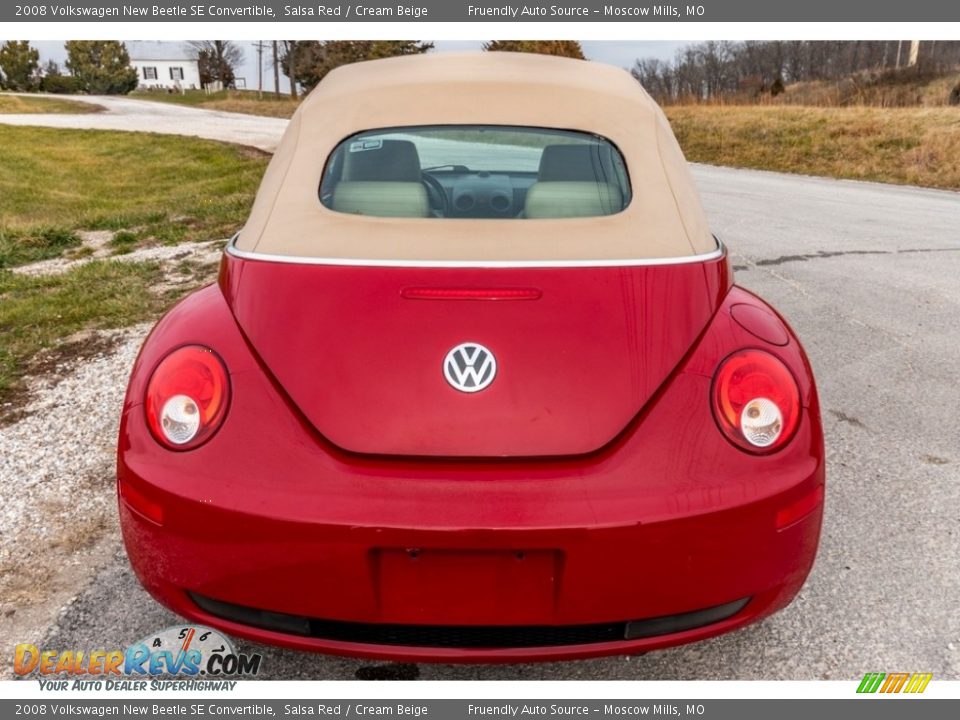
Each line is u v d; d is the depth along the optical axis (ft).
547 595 5.82
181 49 325.62
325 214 7.30
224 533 5.76
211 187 55.42
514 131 8.00
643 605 5.82
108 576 8.71
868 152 61.05
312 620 6.00
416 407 5.84
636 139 8.05
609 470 5.74
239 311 6.50
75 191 59.41
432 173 8.16
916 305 19.26
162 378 6.16
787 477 5.98
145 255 27.30
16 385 14.19
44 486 10.61
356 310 6.24
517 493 5.63
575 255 6.76
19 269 27.43
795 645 7.77
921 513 9.98
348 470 5.72
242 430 5.92
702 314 6.50
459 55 10.04
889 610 8.22
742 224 31.94
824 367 15.05
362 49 222.07
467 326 6.10
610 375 6.00
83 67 284.82
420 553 5.71
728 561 5.86
